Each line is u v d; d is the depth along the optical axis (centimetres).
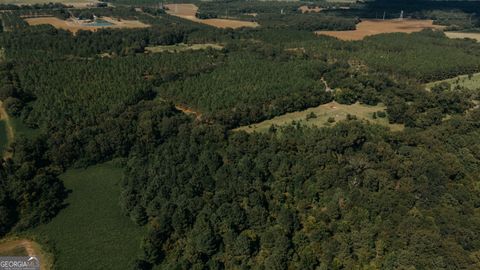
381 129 17450
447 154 14600
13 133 17600
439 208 12019
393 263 10369
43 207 13488
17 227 12794
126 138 16900
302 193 13375
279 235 11319
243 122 18812
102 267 11556
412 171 13762
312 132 16800
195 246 11469
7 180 14075
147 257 11381
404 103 19975
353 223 11731
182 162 15312
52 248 12131
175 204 12862
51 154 15975
